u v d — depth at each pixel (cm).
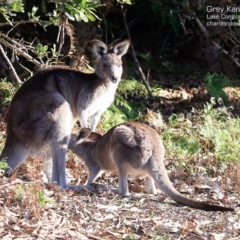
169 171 1298
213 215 1051
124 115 1644
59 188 1145
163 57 2327
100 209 1053
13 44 1597
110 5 1884
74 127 1541
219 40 2156
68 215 1018
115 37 2314
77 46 1778
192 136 1473
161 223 998
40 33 2069
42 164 1268
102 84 1345
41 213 1003
